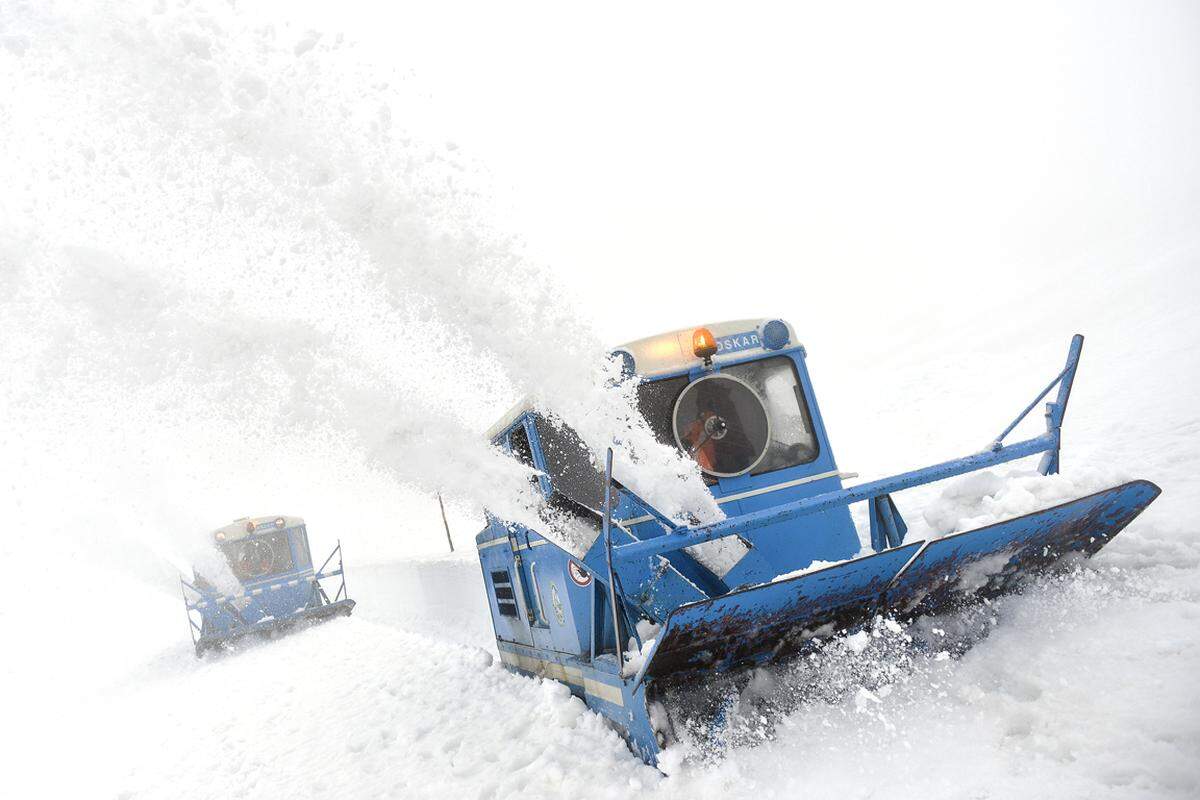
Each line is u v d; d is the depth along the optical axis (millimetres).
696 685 3553
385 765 5125
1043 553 3742
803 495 4684
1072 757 2535
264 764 6000
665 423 4605
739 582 4020
